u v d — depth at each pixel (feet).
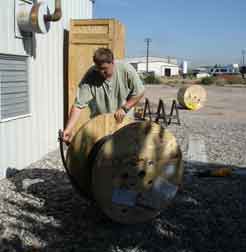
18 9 21.99
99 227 15.26
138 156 14.47
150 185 14.94
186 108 67.36
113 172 14.15
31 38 24.14
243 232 15.19
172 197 15.51
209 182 21.84
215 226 15.69
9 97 21.88
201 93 66.80
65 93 30.94
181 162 15.51
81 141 15.12
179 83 180.96
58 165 24.63
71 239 14.21
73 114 15.87
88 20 29.53
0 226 15.03
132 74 15.16
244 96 102.27
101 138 15.05
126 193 14.51
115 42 29.43
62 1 29.45
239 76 217.36
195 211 17.21
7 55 21.39
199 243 14.16
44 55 26.50
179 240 14.37
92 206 16.74
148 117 51.62
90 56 29.73
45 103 27.02
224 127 45.60
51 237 14.29
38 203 17.74
